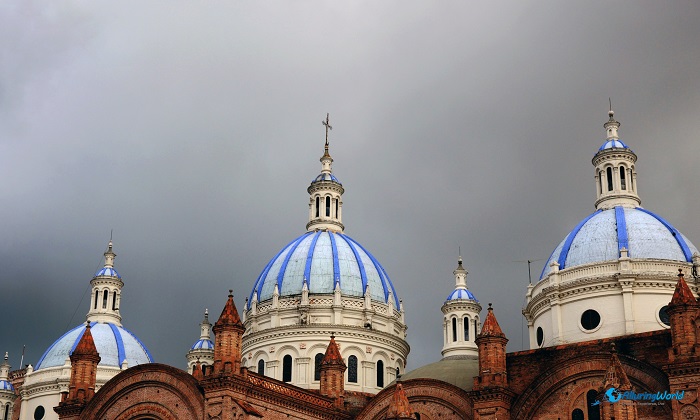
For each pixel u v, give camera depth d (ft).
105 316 389.80
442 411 245.86
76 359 258.37
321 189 357.41
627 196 290.76
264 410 232.53
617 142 298.56
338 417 257.75
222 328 228.22
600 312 259.39
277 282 329.52
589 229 278.67
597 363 225.56
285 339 314.76
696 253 268.00
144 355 381.19
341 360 268.21
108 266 399.44
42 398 363.15
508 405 231.71
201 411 225.35
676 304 209.36
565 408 226.99
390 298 333.62
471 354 307.99
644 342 223.71
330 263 330.54
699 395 201.46
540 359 235.61
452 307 314.76
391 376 319.88
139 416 238.89
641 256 264.11
